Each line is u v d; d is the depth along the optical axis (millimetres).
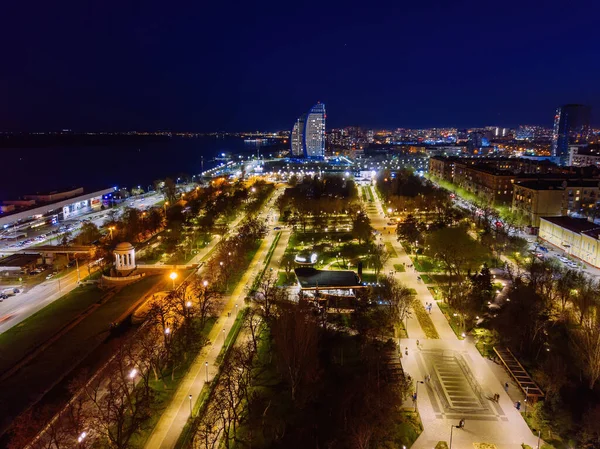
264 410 127625
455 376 145875
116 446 110688
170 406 130000
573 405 127250
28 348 165875
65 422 117812
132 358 137750
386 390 126875
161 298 197000
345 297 196750
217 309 195000
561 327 171500
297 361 138000
